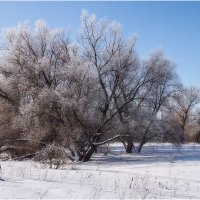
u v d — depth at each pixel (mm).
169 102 51531
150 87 45219
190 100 76312
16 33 38344
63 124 35438
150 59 44469
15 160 30125
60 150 22391
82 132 36531
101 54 40219
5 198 8602
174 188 14984
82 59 38719
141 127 44188
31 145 32969
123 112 43219
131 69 41344
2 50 38312
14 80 36625
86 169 22172
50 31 39156
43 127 34438
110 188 12312
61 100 34781
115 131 40438
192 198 11680
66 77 36844
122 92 41750
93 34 39938
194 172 25672
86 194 10078
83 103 35562
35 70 36719
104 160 37562
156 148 58125
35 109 34875
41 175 15258
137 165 31750
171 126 50312
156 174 23969
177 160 36781
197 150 54531
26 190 9906
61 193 9953
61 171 18125
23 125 34344
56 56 38906
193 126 81312
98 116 38750
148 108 46906
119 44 40438
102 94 39281
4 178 12734
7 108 36188
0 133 34500
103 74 39875
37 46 38781
